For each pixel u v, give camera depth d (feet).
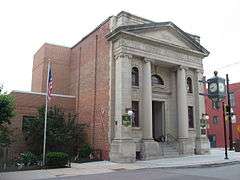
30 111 98.78
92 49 101.81
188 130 97.86
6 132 78.38
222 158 83.25
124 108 82.28
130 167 66.90
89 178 49.96
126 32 85.51
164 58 94.12
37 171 60.90
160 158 85.61
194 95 103.30
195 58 103.96
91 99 97.96
